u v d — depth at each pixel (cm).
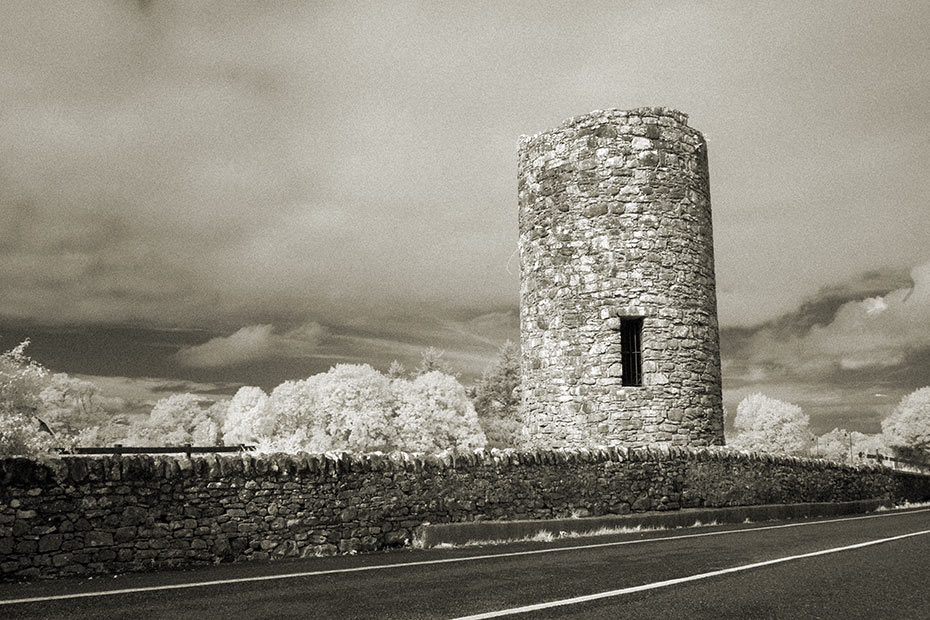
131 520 892
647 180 1764
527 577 751
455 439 4762
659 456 1516
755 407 6850
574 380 1738
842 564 826
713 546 1038
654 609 582
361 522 1073
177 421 5388
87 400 2688
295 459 1029
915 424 6081
